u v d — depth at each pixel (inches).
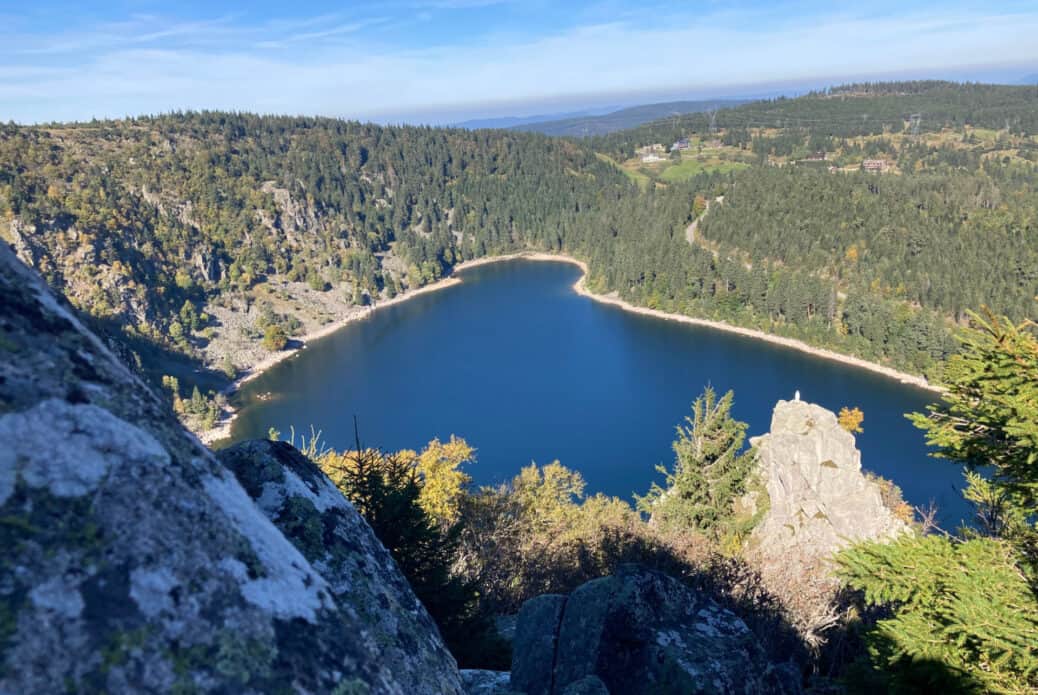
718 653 424.5
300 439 5280.5
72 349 142.1
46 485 115.6
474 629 728.3
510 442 4864.7
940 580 438.0
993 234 7185.0
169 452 142.9
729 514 1592.0
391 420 5506.9
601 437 4808.1
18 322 135.9
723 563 940.0
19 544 105.9
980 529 526.0
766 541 1521.9
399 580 232.4
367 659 151.3
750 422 4817.9
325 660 138.6
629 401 5452.8
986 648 390.3
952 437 460.4
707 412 1644.9
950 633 420.2
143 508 126.2
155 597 116.4
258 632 128.2
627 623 442.6
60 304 154.4
